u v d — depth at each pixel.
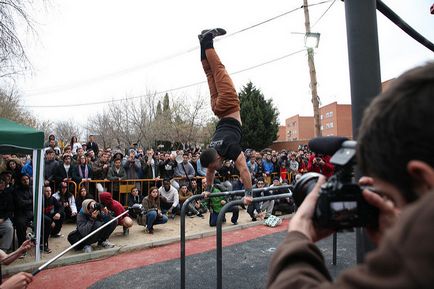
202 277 4.64
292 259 0.70
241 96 26.48
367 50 1.54
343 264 4.79
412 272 0.39
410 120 0.50
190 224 8.05
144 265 5.25
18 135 5.04
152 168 8.95
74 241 5.79
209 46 3.09
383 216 0.74
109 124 30.33
